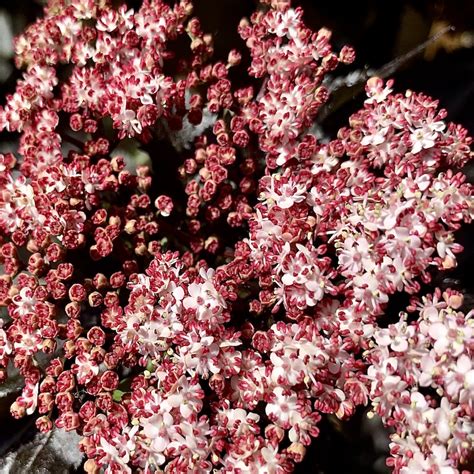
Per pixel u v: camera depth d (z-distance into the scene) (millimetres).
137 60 194
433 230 180
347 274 180
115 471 177
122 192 201
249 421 177
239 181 201
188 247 200
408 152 188
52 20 202
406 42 222
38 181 189
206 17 218
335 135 203
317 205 184
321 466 190
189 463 175
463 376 173
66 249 190
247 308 192
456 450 173
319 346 178
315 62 198
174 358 179
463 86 210
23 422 201
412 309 179
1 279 189
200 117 197
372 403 178
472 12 223
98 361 182
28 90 197
